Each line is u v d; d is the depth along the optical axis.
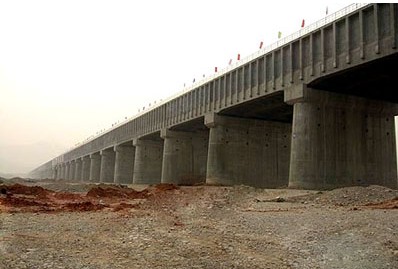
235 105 54.38
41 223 17.38
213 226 16.34
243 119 61.53
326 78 39.81
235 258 10.57
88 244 12.56
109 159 123.06
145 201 29.58
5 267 9.40
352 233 13.45
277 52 46.75
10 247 11.78
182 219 18.70
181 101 71.75
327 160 42.41
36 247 11.94
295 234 14.06
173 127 76.00
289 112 57.59
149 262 10.14
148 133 86.38
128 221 17.84
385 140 47.59
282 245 12.26
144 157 92.88
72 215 20.62
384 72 37.72
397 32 32.19
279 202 26.86
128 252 11.34
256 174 61.09
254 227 15.91
